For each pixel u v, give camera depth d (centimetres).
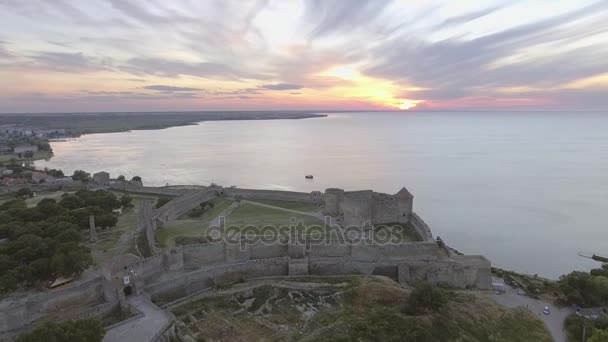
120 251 8338
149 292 6819
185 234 9469
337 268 8150
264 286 7344
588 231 13112
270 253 8394
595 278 7656
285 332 5928
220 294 7038
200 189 14200
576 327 6366
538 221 14200
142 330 5609
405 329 5784
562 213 15162
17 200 11600
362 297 6969
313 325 6116
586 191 18688
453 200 17188
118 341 5350
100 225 9631
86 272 7306
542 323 6638
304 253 8281
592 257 11012
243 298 6981
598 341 5400
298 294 7131
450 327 6053
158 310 6153
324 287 7319
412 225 10162
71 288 6259
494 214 15075
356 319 6175
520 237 12575
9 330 5522
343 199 10225
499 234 12838
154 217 10019
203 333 5906
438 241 9494
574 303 7250
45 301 5978
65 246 7294
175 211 11138
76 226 8975
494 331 6238
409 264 8100
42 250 7325
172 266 7538
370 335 5650
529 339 6175
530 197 17675
